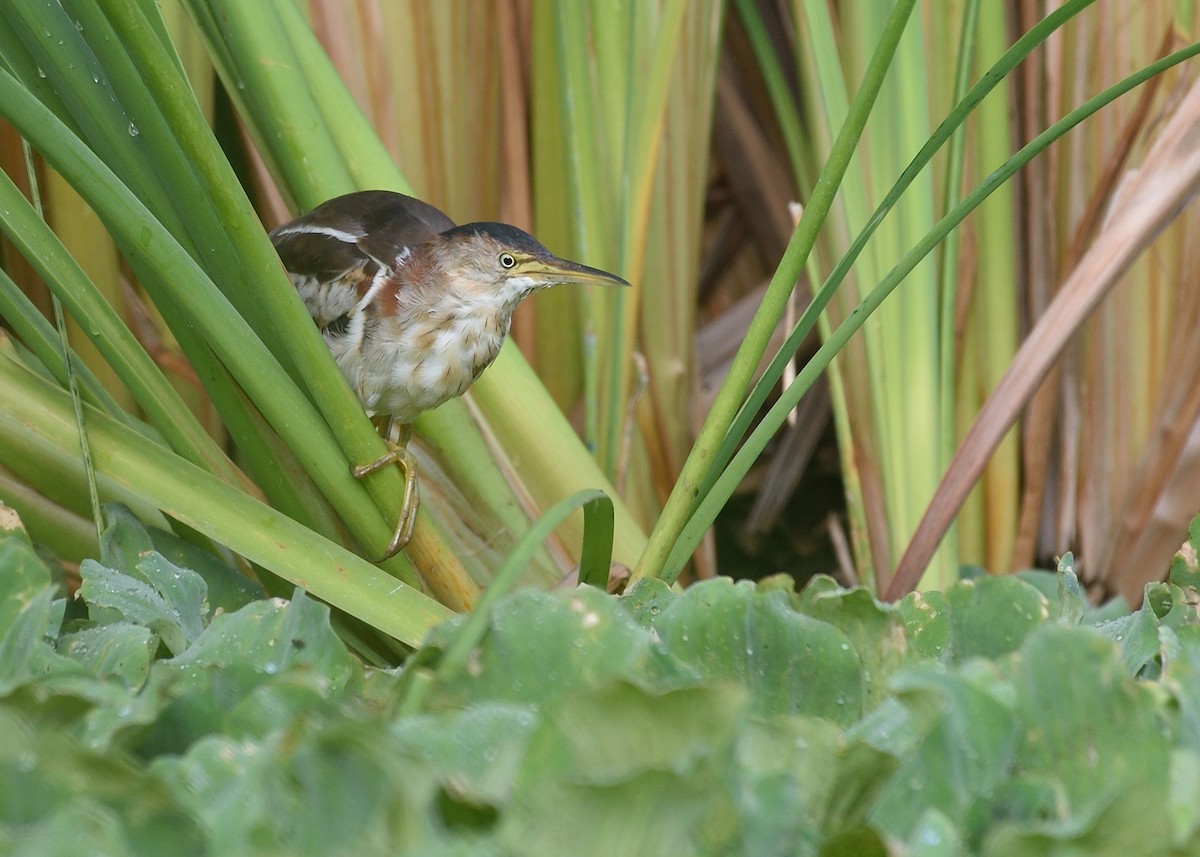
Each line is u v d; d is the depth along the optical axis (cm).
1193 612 769
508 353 791
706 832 573
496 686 748
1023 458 803
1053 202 800
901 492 793
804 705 765
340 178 787
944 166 798
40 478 780
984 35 797
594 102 796
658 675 764
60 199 791
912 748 666
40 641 764
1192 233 798
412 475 777
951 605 770
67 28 773
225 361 773
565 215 802
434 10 796
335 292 792
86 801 546
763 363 811
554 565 789
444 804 581
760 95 814
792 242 773
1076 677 689
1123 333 800
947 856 569
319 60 791
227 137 799
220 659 766
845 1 796
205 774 613
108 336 775
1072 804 671
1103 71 798
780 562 816
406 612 774
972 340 801
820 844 590
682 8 793
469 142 800
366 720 559
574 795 534
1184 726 694
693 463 774
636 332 801
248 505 774
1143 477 799
